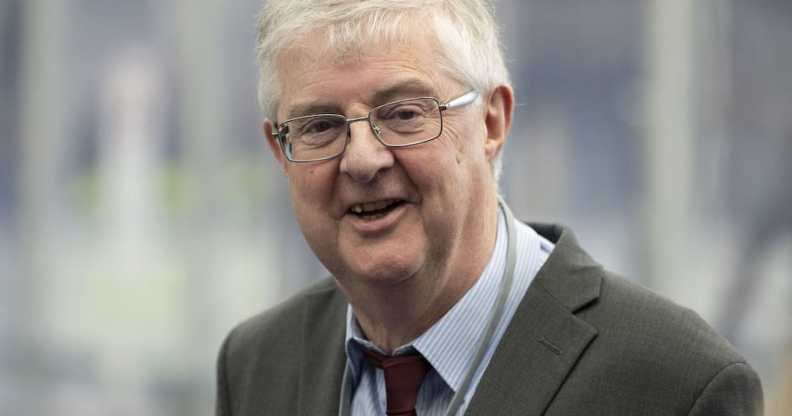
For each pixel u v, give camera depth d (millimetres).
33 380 15484
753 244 11805
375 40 3623
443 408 3873
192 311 14766
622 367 3576
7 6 15906
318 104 3686
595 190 12258
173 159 15031
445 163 3684
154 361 14961
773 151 11844
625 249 12164
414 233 3699
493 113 4027
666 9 11938
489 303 3936
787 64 11805
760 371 11078
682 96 11930
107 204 15516
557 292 3852
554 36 12312
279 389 4484
